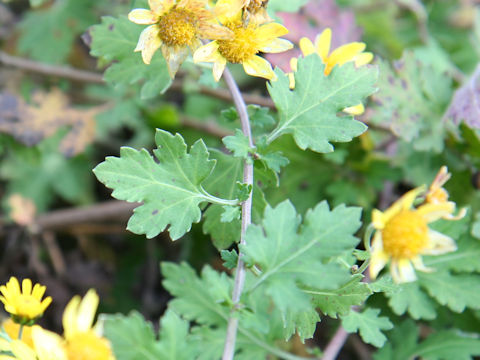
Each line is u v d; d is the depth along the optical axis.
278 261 0.24
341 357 0.38
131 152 0.25
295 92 0.27
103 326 0.28
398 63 0.35
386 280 0.27
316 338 0.38
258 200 0.28
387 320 0.28
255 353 0.31
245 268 0.25
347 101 0.26
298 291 0.24
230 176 0.29
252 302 0.31
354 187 0.36
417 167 0.37
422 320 0.35
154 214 0.25
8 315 0.36
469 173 0.36
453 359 0.32
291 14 0.36
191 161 0.25
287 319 0.27
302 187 0.36
